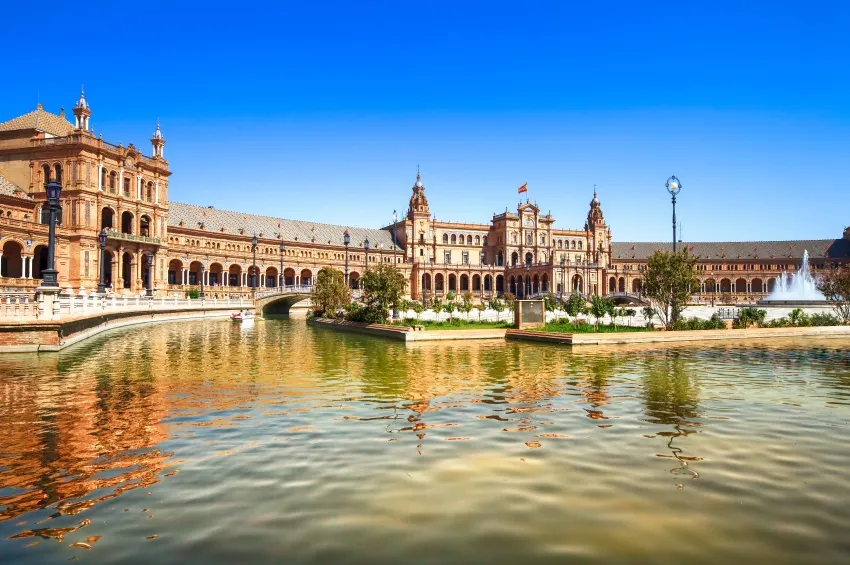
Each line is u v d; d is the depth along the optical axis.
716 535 7.39
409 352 29.62
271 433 12.42
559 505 8.35
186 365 23.70
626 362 25.12
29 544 7.17
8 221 62.78
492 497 8.66
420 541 7.21
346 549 7.01
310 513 8.09
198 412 14.48
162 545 7.14
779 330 39.56
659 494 8.80
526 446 11.41
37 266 70.38
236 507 8.33
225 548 7.05
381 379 20.11
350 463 10.32
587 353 28.95
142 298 55.78
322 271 64.38
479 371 22.22
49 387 18.06
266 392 17.39
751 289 151.25
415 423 13.37
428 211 147.50
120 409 14.80
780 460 10.54
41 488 9.09
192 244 102.56
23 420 13.54
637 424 13.29
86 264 73.06
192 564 6.66
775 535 7.40
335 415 14.21
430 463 10.31
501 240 151.88
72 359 25.16
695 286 40.34
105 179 76.75
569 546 7.08
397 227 153.12
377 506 8.34
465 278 149.62
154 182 86.50
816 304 79.69
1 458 10.61
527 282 140.88
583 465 10.21
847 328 42.00
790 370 22.55
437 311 54.19
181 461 10.45
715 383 19.25
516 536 7.35
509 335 38.72
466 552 6.91
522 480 9.42
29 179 74.56
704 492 8.88
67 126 84.94
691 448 11.30
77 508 8.30
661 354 28.38
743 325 42.56
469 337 38.31
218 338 39.28
